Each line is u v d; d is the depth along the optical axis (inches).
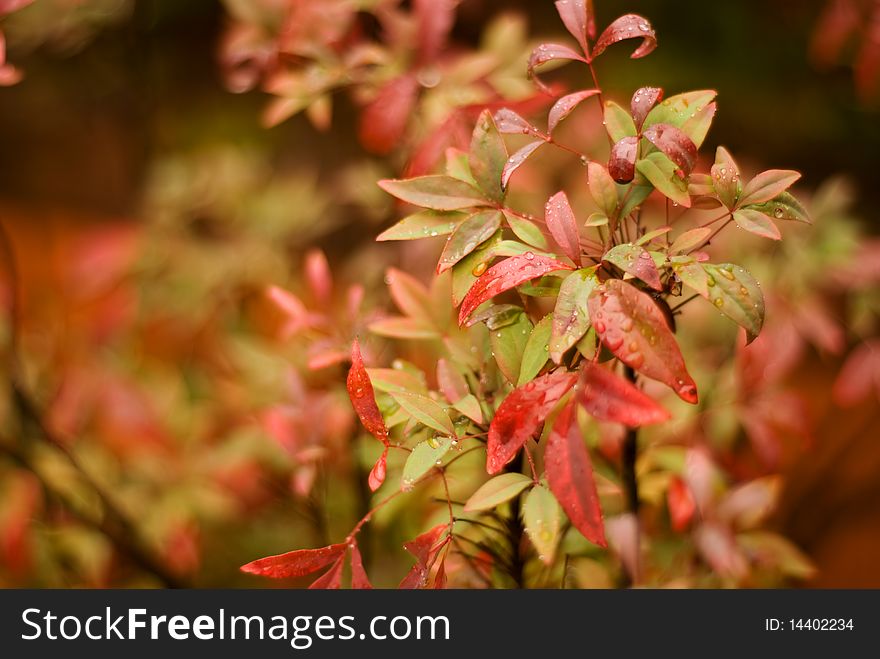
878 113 112.0
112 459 54.6
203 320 63.6
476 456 42.2
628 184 37.5
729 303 36.3
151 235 66.7
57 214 108.3
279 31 44.3
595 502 35.5
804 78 113.8
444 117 42.3
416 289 40.8
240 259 64.4
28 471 47.6
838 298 55.0
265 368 50.7
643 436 43.6
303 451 42.9
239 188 68.2
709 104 37.4
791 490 61.6
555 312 35.8
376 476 37.0
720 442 44.8
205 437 56.1
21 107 114.7
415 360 43.7
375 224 53.2
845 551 66.3
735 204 37.0
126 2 63.0
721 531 43.0
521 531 39.8
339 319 43.7
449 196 37.7
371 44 44.3
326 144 94.7
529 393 35.8
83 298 65.6
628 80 108.5
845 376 49.6
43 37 58.8
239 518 56.9
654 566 44.1
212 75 113.1
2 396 48.6
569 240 36.6
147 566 48.7
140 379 59.4
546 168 52.1
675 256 36.8
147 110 76.7
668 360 35.2
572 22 37.8
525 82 43.5
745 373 44.7
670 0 114.5
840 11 51.1
